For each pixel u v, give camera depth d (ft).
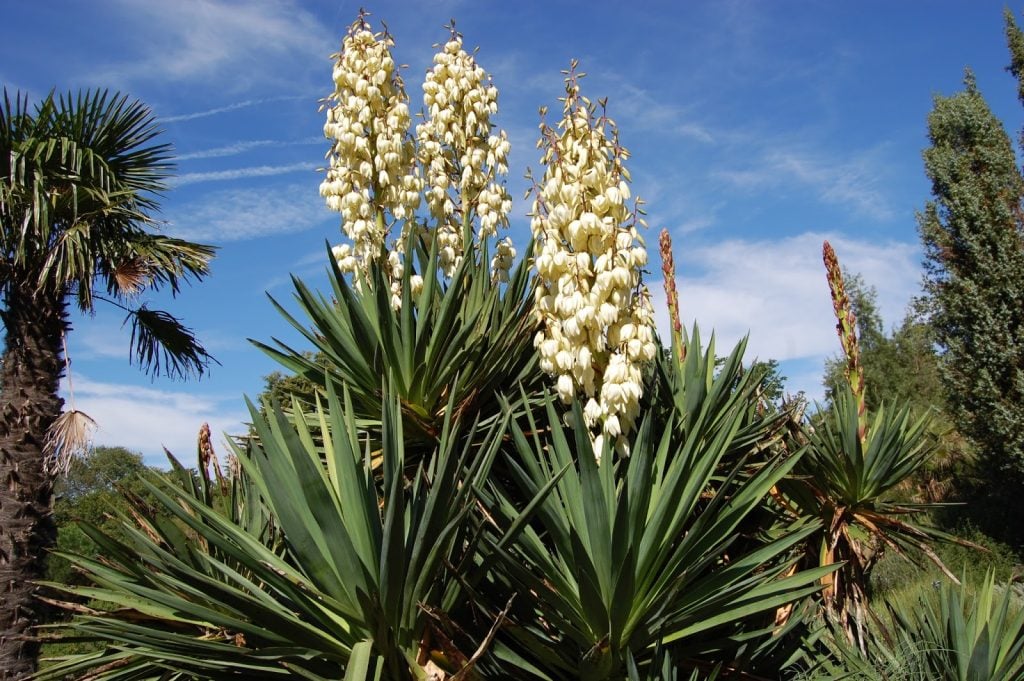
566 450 9.46
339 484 8.79
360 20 11.77
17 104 22.53
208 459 13.51
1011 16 56.44
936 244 50.98
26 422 21.65
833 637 11.78
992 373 47.50
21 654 20.57
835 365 60.23
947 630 12.11
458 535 8.91
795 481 12.78
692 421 11.22
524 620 9.34
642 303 8.99
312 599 8.28
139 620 10.56
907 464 12.61
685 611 8.64
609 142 9.14
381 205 11.89
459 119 12.60
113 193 22.61
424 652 8.51
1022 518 44.04
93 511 38.34
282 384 14.05
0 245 21.94
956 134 52.60
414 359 10.96
